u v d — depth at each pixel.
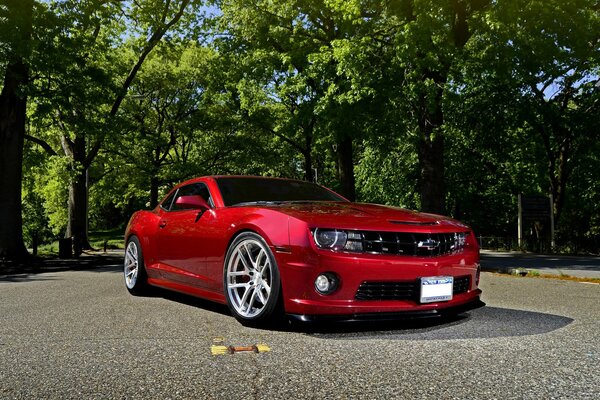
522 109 21.38
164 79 31.34
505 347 3.19
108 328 3.92
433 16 12.91
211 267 4.56
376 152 30.38
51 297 5.93
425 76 14.19
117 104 22.09
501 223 35.19
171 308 4.93
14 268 12.20
